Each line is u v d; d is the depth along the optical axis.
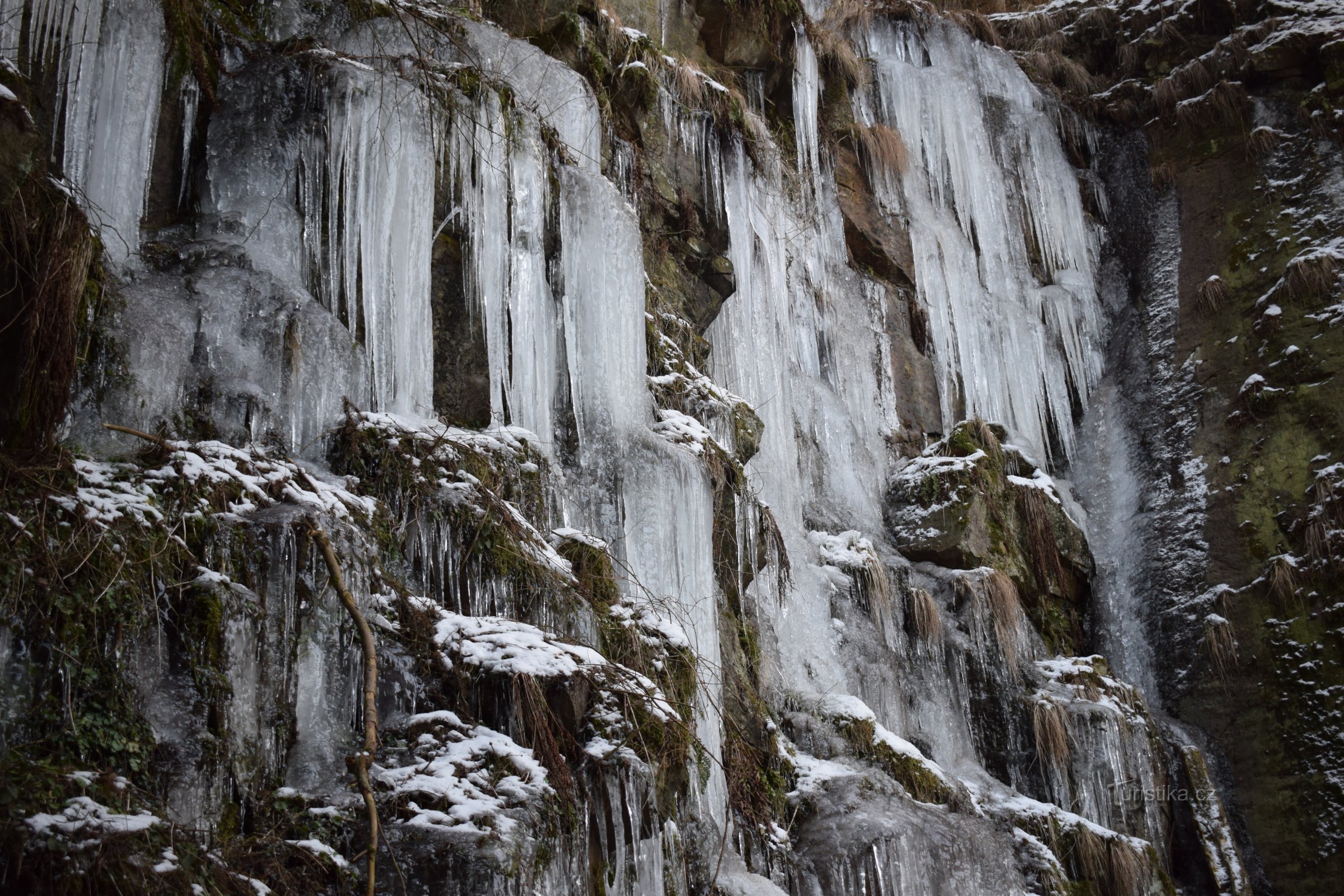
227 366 8.13
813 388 15.15
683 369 12.04
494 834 6.46
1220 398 17.61
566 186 10.93
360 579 7.39
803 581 12.95
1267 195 18.66
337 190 9.40
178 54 9.12
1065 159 20.53
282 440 8.20
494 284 10.09
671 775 8.07
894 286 17.47
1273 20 19.69
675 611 10.08
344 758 6.88
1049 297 19.33
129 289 7.97
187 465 7.11
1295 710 15.27
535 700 7.29
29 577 6.09
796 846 10.09
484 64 11.12
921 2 20.36
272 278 8.64
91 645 6.18
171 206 8.94
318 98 9.52
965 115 19.44
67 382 6.91
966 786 12.30
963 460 15.30
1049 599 15.92
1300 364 16.89
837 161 17.61
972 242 18.92
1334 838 14.62
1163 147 20.19
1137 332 19.30
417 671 7.40
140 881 5.42
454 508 8.20
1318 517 15.84
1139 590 17.06
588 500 10.16
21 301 6.82
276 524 7.04
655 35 15.09
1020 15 22.50
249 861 6.14
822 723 11.55
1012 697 13.77
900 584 14.23
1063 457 18.69
